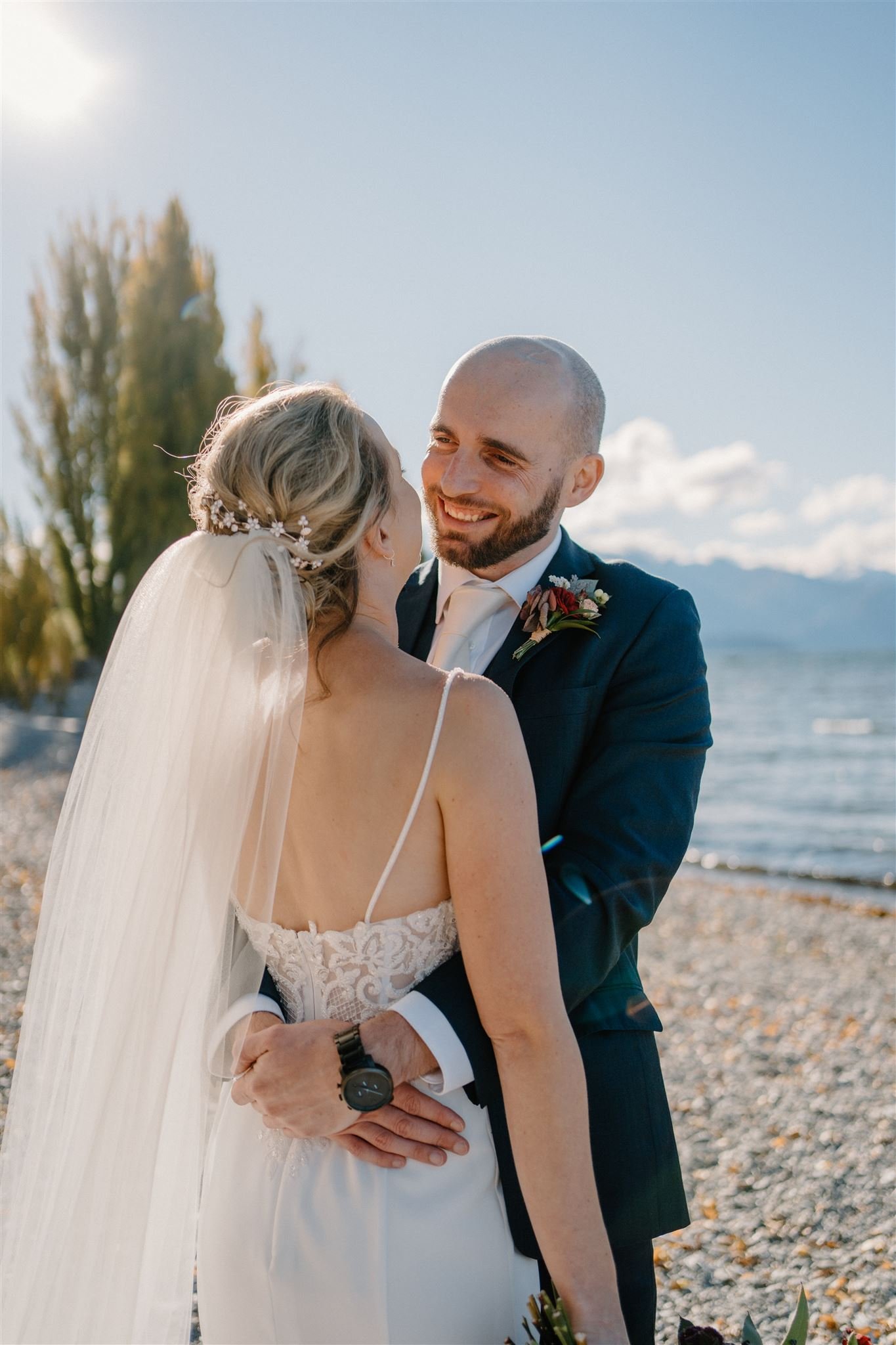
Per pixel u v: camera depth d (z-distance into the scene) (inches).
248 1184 62.3
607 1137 75.9
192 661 60.9
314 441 59.6
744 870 542.3
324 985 60.8
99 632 829.2
